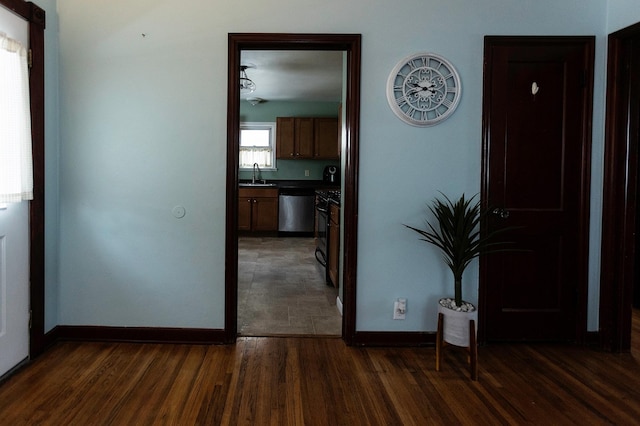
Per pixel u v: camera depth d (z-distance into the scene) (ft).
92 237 8.82
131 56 8.63
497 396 6.94
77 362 7.90
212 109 8.70
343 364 8.05
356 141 8.69
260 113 26.37
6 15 7.05
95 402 6.54
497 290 9.00
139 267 8.84
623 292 8.68
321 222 16.63
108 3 8.57
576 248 8.98
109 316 8.89
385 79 8.68
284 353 8.50
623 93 8.53
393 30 8.64
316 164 27.07
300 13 8.61
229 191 8.71
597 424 6.18
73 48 8.61
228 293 8.83
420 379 7.50
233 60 8.61
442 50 8.69
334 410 6.48
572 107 8.80
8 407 6.35
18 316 7.57
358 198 8.78
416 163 8.79
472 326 7.53
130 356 8.21
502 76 8.74
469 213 7.73
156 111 8.69
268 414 6.33
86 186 8.77
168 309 8.89
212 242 8.83
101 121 8.69
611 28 8.59
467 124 8.78
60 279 8.83
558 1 8.66
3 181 6.90
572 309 9.06
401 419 6.26
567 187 8.89
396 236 8.85
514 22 8.68
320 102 26.45
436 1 8.64
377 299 8.92
